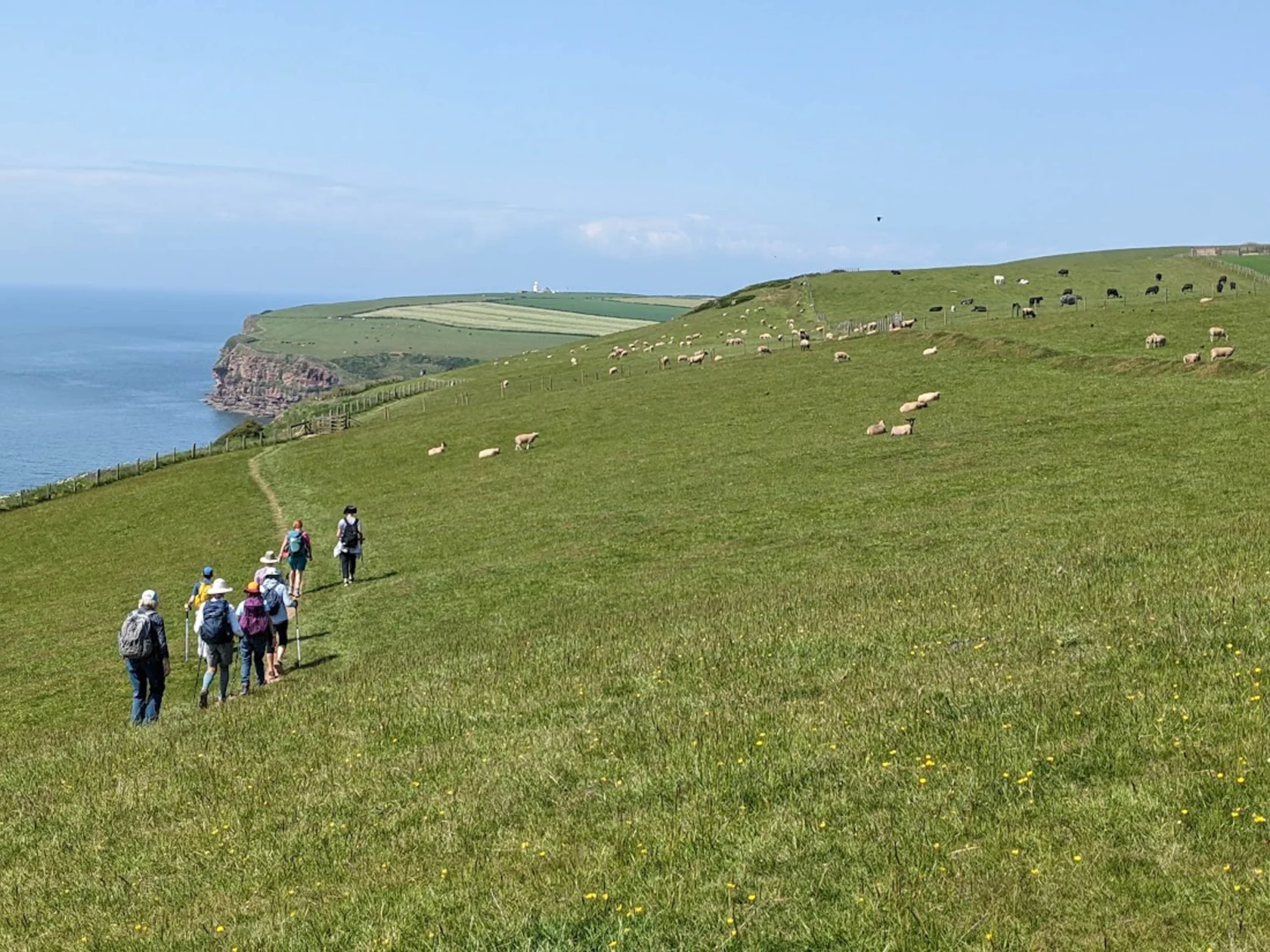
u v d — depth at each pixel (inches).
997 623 785.6
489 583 1437.0
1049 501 1429.6
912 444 1977.1
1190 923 374.0
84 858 607.8
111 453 7721.5
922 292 5022.1
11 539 2527.1
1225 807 446.0
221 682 1010.1
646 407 2866.6
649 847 492.1
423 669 950.4
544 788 594.6
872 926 398.0
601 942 415.2
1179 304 3102.9
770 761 574.2
